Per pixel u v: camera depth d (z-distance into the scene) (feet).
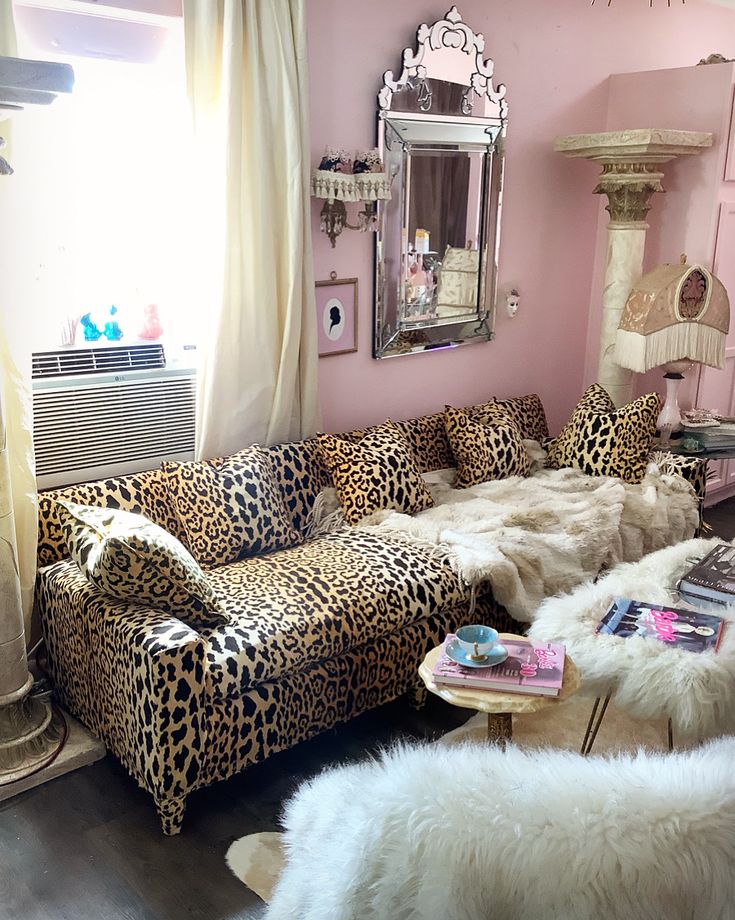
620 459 13.05
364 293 12.82
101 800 8.30
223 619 8.47
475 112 13.47
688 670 7.47
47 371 9.84
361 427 13.33
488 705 7.16
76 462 10.19
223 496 10.25
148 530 8.32
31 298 9.35
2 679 8.46
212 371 10.80
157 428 10.83
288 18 10.45
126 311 10.77
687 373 15.55
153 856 7.55
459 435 12.89
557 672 7.42
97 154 10.19
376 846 4.99
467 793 4.93
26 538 9.16
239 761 8.16
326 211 11.73
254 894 7.11
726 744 5.49
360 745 9.21
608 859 4.64
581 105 15.46
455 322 14.15
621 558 11.85
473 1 13.21
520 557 10.48
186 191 10.74
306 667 8.67
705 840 4.71
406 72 12.37
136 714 7.73
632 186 14.11
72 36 9.58
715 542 10.45
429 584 9.73
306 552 10.35
